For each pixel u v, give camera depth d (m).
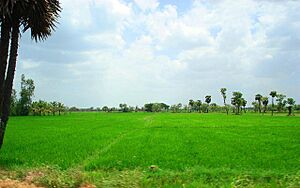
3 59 21.70
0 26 21.78
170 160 26.17
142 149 33.47
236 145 36.88
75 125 77.00
